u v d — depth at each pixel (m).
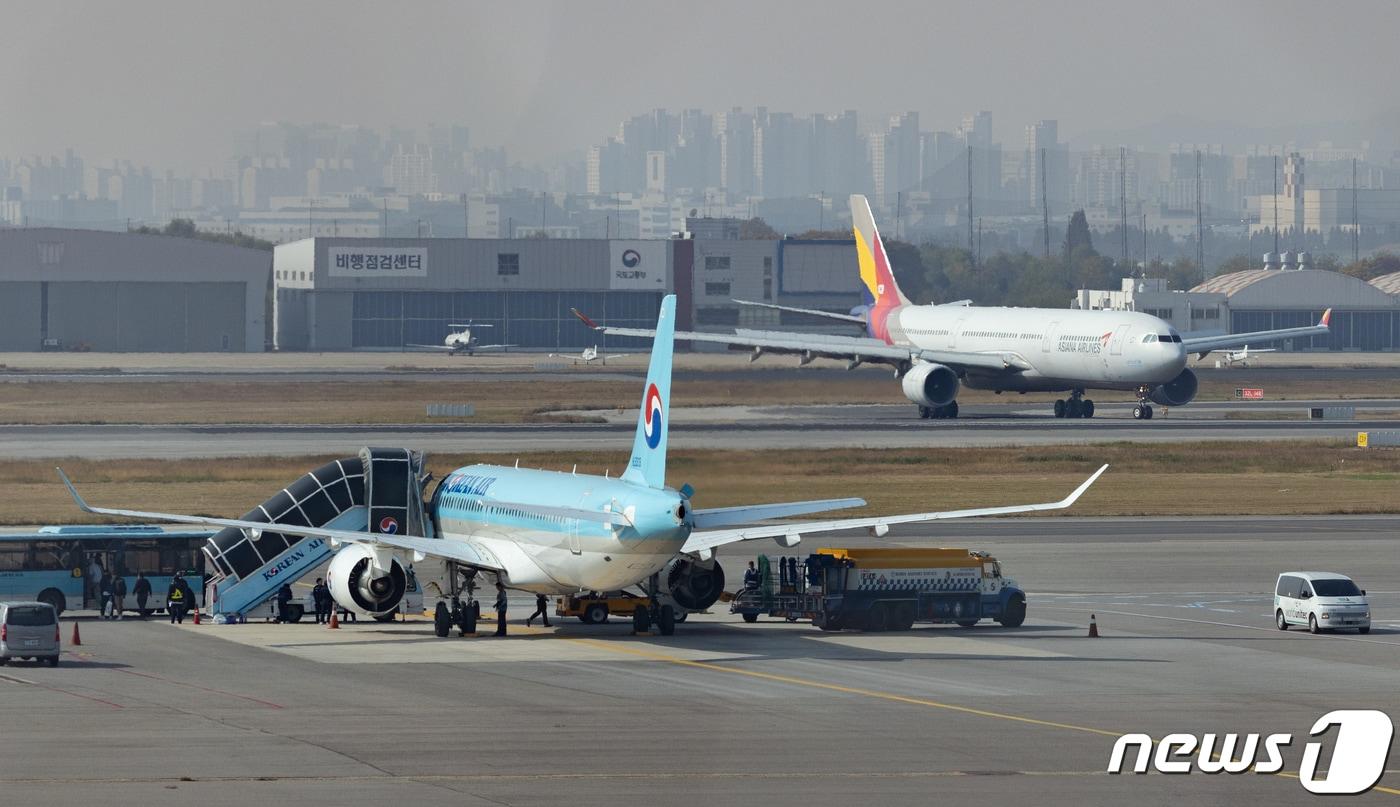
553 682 171.88
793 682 173.38
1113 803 120.12
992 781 126.00
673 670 181.38
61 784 121.31
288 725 145.75
